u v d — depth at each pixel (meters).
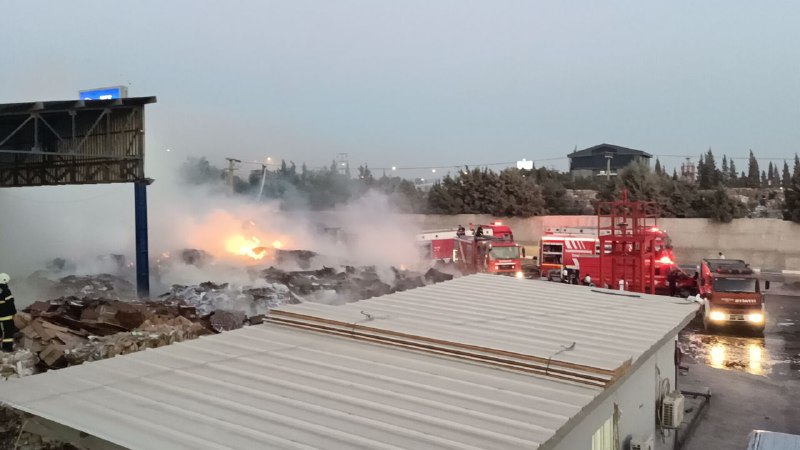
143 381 6.39
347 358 7.45
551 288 12.49
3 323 10.36
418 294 11.40
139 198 19.58
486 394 6.28
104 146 20.67
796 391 14.84
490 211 49.44
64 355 9.69
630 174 46.38
